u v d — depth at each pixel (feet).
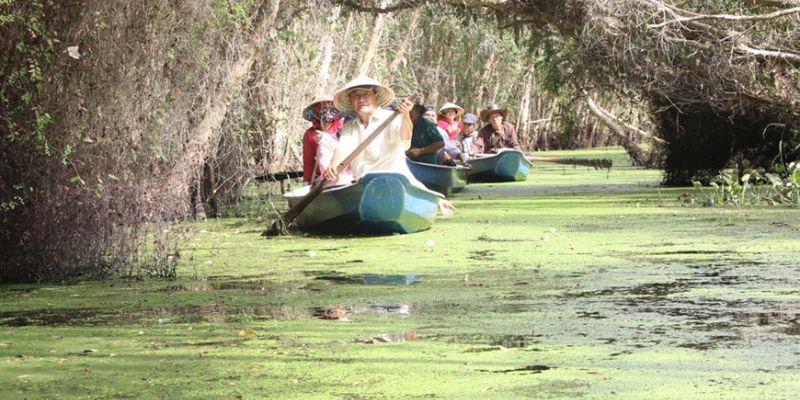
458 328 34.04
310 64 108.27
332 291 42.06
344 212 61.62
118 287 43.93
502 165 120.47
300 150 115.65
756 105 93.25
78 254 46.03
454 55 228.84
